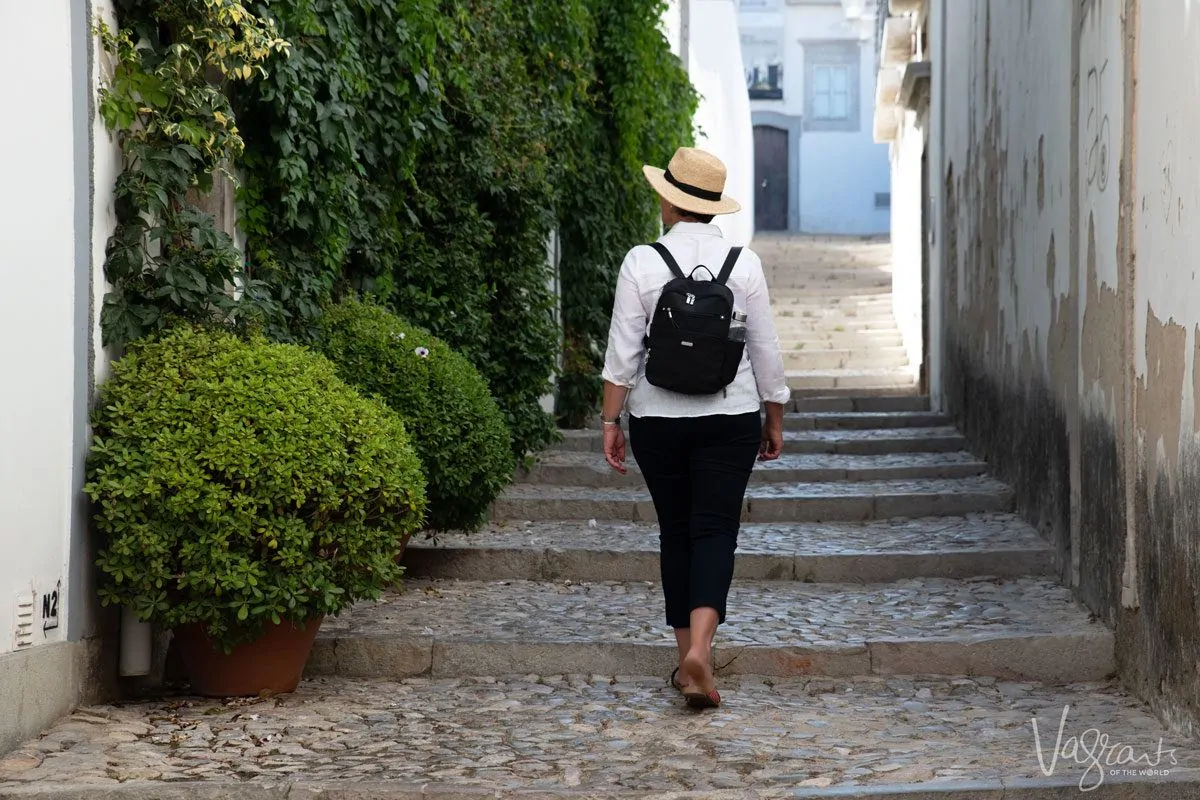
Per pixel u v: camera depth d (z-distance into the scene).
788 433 11.55
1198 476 4.27
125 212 4.98
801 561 7.11
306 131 6.11
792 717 4.79
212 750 4.25
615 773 4.01
